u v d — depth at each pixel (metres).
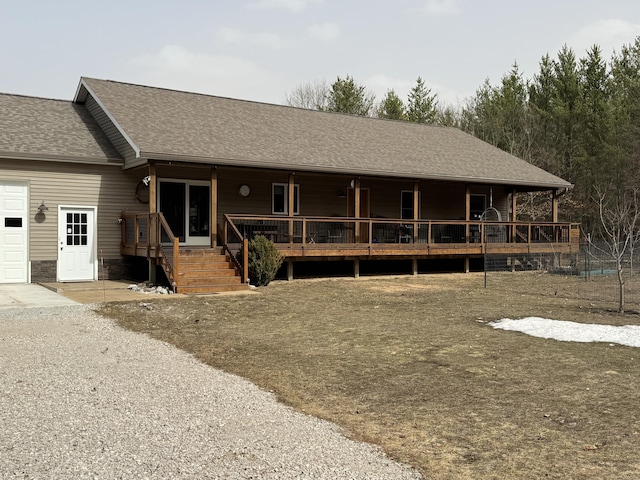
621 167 34.50
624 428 5.14
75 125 18.41
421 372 7.10
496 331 9.76
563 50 39.53
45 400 5.72
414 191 20.39
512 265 22.16
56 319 10.36
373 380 6.75
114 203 17.20
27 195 16.05
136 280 17.17
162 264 14.85
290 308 12.25
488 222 21.34
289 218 17.44
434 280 18.73
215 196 16.52
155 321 10.44
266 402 5.89
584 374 6.96
